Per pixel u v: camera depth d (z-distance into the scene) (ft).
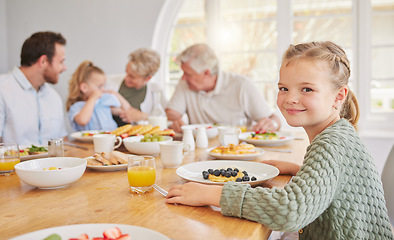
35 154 5.04
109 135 5.40
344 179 2.92
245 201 2.68
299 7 11.35
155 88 11.93
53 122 8.71
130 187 3.42
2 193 3.39
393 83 10.85
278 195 2.62
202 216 2.74
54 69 7.98
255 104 8.98
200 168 4.14
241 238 2.34
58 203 3.06
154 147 5.10
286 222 2.55
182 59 8.73
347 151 2.96
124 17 12.78
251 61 11.91
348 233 2.96
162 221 2.63
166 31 12.75
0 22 13.79
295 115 3.37
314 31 11.28
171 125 8.16
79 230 2.19
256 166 4.10
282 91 3.51
